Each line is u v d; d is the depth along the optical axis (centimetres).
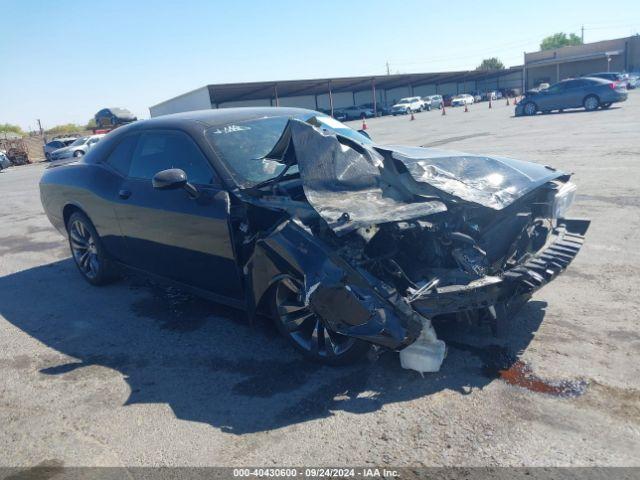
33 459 281
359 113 5288
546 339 350
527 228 363
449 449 256
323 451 264
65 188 532
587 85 2264
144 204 431
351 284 299
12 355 407
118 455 277
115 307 488
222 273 385
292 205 339
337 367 341
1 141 3825
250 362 362
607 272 452
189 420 302
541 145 1244
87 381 357
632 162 906
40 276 607
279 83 4422
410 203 332
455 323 378
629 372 304
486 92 6406
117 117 5119
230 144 407
